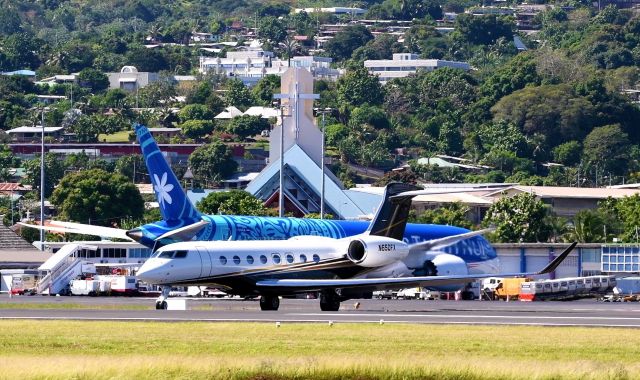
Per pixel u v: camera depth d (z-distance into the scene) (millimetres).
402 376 184000
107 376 179125
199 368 185125
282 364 188250
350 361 190125
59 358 194875
